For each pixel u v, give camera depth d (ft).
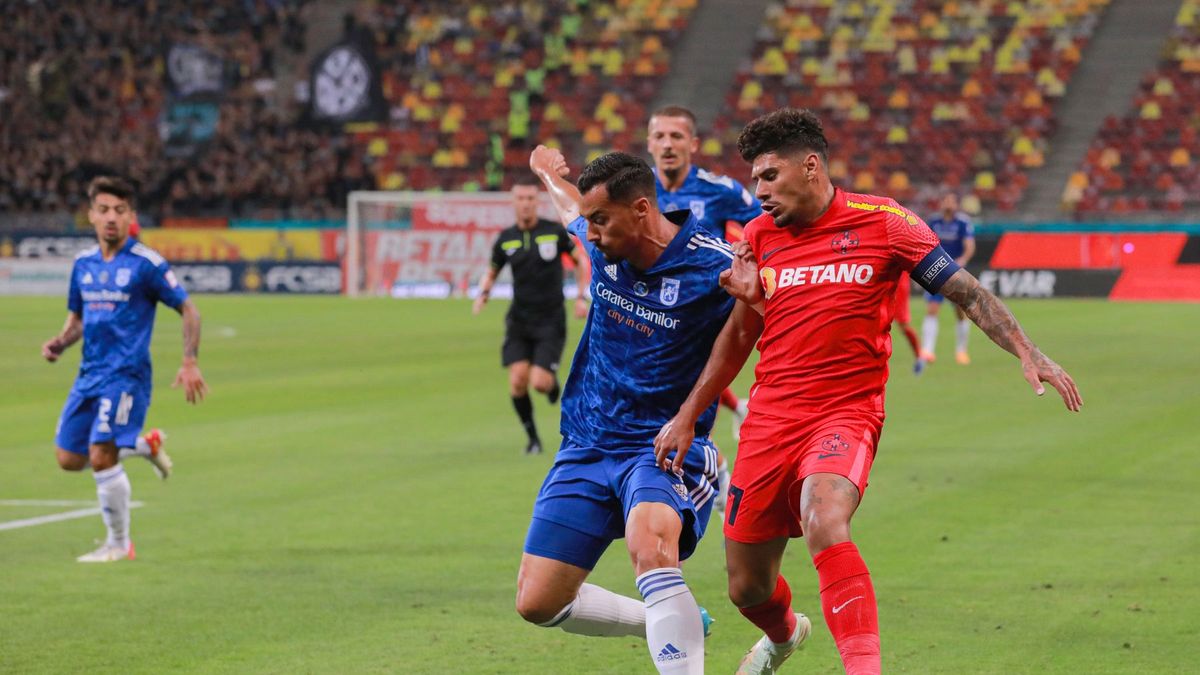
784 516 36.29
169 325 199.52
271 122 302.86
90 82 317.01
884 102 295.48
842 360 35.73
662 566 35.53
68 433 61.05
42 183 302.04
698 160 291.79
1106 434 93.20
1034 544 60.03
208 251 279.49
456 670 42.80
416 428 99.86
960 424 98.94
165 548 61.36
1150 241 241.76
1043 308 221.87
